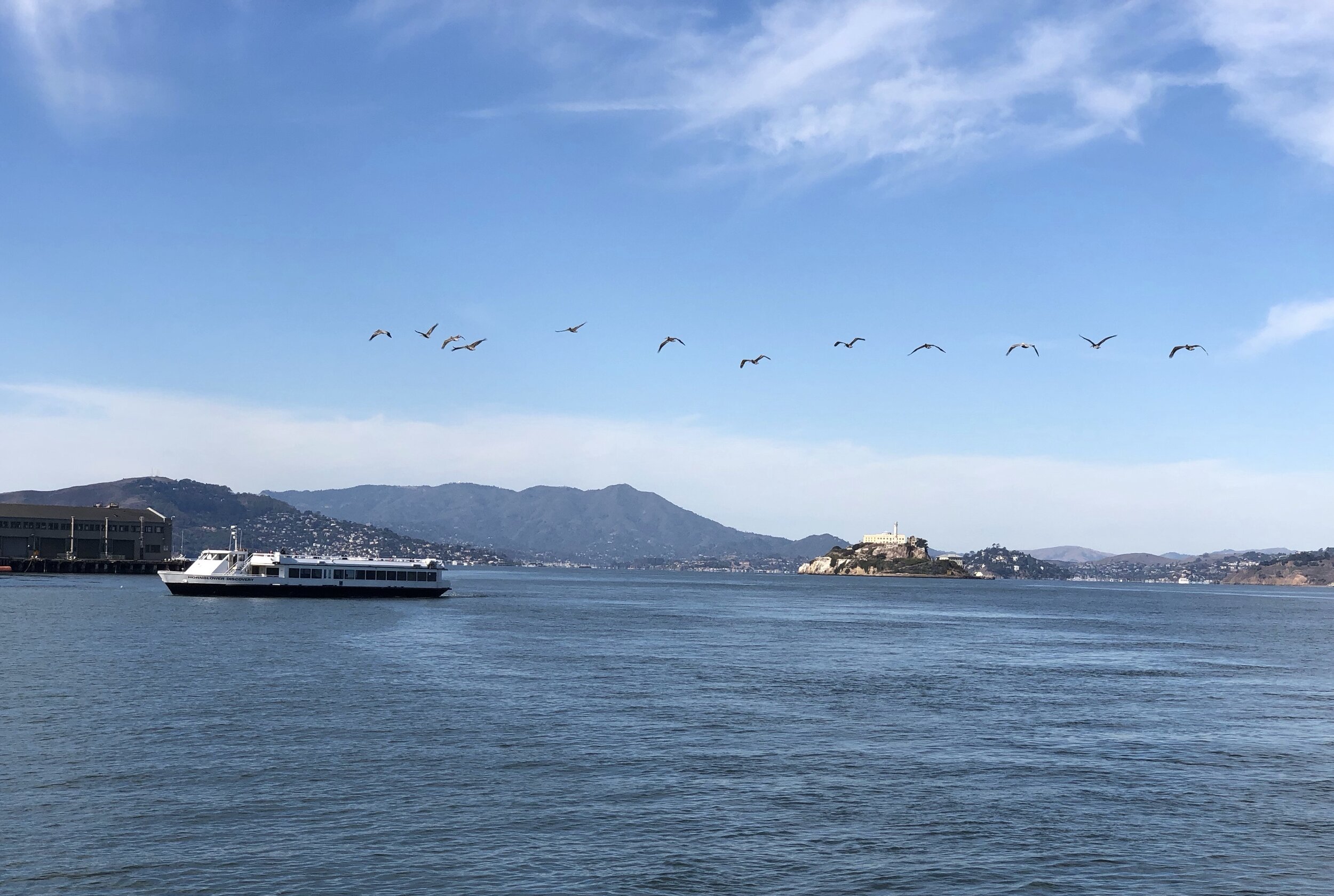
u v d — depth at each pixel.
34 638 110.12
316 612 161.12
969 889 37.88
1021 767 55.69
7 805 45.06
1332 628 194.88
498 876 38.00
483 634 128.25
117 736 58.28
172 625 129.62
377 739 58.72
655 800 47.72
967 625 179.12
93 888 36.19
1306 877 39.59
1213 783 52.97
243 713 65.94
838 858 40.69
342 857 39.53
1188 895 37.75
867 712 72.19
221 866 38.44
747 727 65.12
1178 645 139.88
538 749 57.06
